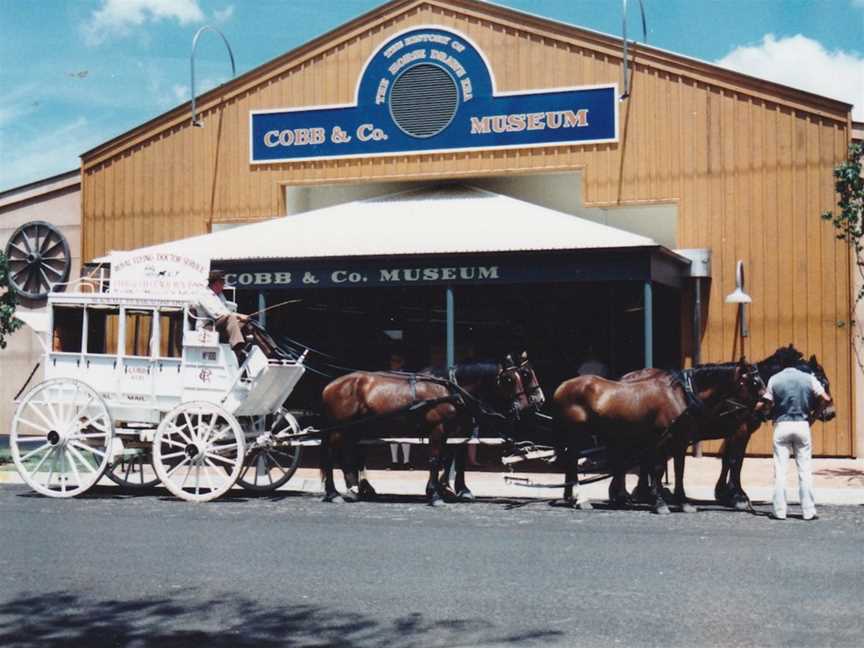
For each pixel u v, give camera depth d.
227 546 11.03
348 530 12.14
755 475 17.75
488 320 22.50
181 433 14.91
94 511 13.83
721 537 11.61
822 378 14.82
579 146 21.95
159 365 15.12
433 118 22.86
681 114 21.34
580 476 17.66
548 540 11.39
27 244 25.84
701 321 21.11
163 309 15.12
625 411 14.02
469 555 10.47
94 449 15.16
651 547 10.92
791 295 20.58
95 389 15.32
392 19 23.08
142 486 16.44
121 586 9.14
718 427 14.48
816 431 20.50
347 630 7.67
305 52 23.59
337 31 23.39
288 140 23.64
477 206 21.39
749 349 20.80
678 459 14.02
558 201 22.77
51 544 11.17
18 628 7.81
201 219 24.09
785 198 20.66
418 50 22.92
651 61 21.52
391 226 20.62
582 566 9.88
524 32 22.34
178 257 15.20
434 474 14.63
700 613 8.04
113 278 15.38
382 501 15.15
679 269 20.38
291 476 16.12
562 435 14.60
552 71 22.16
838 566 9.84
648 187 21.52
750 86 20.88
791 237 20.61
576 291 22.28
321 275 19.11
